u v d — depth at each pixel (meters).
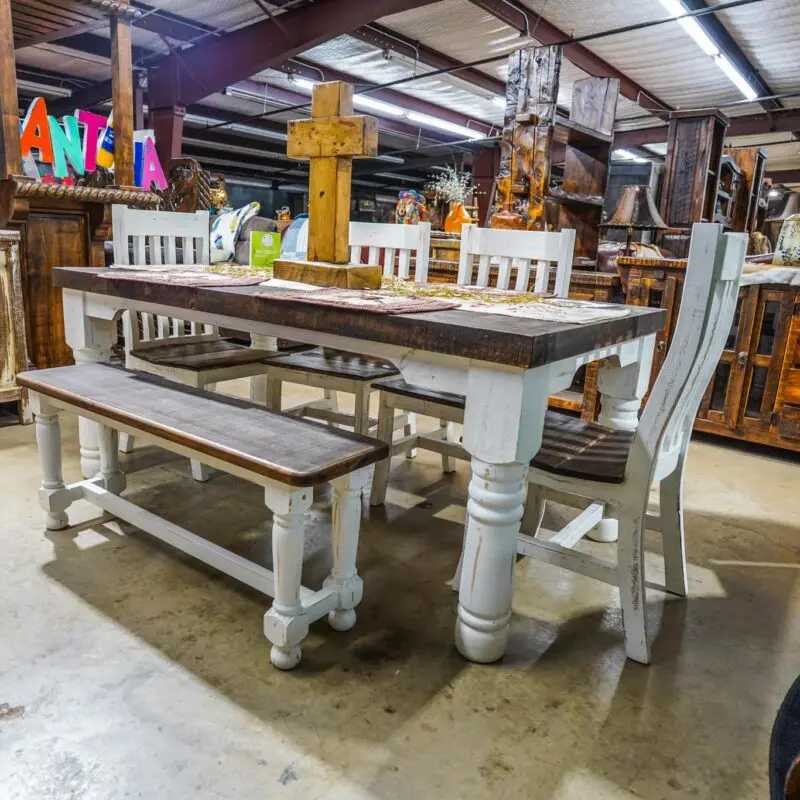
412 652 1.52
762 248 5.80
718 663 1.54
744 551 2.15
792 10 5.71
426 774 1.17
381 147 13.72
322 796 1.11
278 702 1.33
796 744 0.78
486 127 11.54
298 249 3.55
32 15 3.33
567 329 1.26
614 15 6.01
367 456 1.40
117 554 1.90
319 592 1.51
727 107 8.87
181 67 7.66
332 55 7.74
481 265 2.43
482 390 1.29
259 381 2.77
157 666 1.42
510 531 1.41
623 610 1.52
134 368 2.37
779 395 3.03
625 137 10.88
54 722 1.25
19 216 3.05
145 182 4.14
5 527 2.03
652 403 1.38
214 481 2.48
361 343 1.47
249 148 13.05
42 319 3.29
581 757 1.23
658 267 3.21
